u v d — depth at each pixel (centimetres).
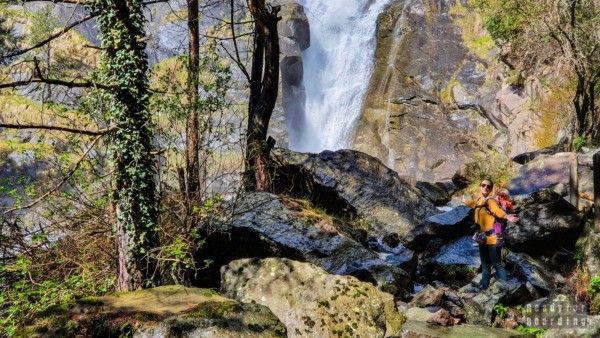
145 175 822
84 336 529
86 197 939
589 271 832
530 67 2620
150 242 829
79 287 860
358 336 663
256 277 741
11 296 768
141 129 819
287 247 961
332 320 673
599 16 1827
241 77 2327
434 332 648
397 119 3094
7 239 892
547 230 995
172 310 559
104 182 905
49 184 945
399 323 701
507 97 2714
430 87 3112
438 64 3167
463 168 2105
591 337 636
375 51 3425
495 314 773
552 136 2417
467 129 2891
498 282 825
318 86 3547
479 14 3209
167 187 973
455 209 1305
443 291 828
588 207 1181
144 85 827
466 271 1073
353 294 699
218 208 1012
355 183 1491
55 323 546
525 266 902
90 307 571
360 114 3256
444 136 2933
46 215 966
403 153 2984
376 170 1540
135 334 523
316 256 962
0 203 902
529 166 1609
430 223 1265
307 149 3347
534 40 2078
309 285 712
